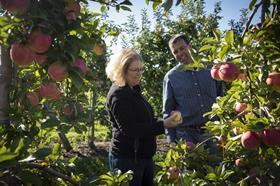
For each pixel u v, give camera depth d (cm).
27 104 213
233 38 195
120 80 300
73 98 208
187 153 267
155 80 852
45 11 148
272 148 200
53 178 216
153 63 855
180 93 376
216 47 203
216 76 216
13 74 206
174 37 370
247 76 206
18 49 155
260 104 203
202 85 374
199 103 372
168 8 179
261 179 214
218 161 276
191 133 369
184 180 244
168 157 265
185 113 372
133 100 298
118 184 223
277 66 197
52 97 202
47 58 160
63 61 155
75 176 223
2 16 149
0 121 203
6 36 156
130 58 296
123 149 303
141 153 305
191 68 217
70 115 199
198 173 258
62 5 154
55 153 220
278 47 196
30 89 224
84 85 224
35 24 149
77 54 159
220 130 246
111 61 304
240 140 217
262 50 196
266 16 199
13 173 160
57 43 156
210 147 313
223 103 242
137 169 304
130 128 292
